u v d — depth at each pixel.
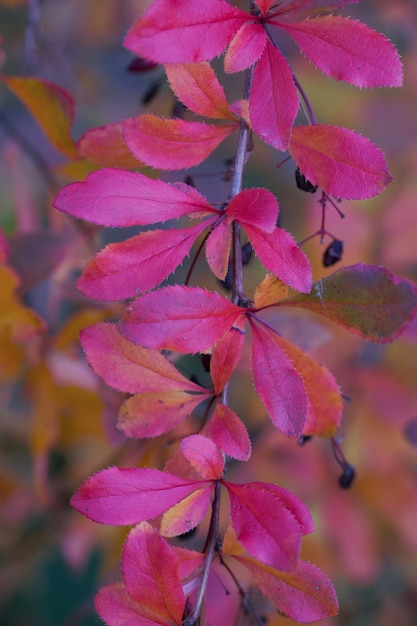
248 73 0.39
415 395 0.59
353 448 0.58
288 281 0.37
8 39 0.62
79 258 0.52
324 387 0.39
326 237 0.59
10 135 0.55
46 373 0.53
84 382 0.53
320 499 0.58
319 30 0.38
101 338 0.39
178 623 0.37
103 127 0.41
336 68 0.38
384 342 0.38
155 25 0.36
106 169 0.38
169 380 0.39
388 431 0.59
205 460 0.37
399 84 0.38
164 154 0.39
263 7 0.38
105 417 0.52
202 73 0.39
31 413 0.63
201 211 0.38
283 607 0.37
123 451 0.50
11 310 0.48
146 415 0.39
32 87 0.44
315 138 0.38
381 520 0.59
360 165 0.38
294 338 0.47
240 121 0.39
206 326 0.37
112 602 0.37
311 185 0.40
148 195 0.38
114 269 0.38
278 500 0.36
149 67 0.47
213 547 0.38
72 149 0.45
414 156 0.62
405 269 0.60
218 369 0.38
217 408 0.38
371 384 0.59
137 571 0.37
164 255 0.38
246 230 0.38
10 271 0.47
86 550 0.61
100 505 0.37
